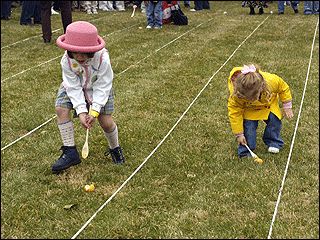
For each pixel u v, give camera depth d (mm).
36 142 5086
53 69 7805
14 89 6801
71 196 4008
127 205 3855
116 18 12727
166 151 4828
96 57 4145
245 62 8211
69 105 4324
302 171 4371
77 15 13094
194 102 6254
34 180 4281
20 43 9664
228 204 3844
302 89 6754
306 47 9359
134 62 8227
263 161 4562
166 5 11859
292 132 5297
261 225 3561
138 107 6098
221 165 4508
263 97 4539
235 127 4586
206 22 12352
